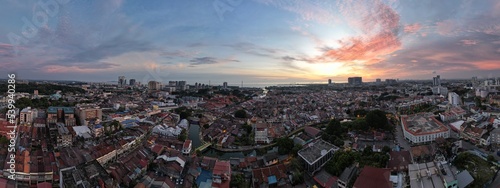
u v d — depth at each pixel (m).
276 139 162.50
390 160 106.25
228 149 153.62
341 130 163.00
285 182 102.31
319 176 104.75
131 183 96.75
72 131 156.88
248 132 184.50
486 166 102.94
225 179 100.00
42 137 146.38
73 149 122.94
